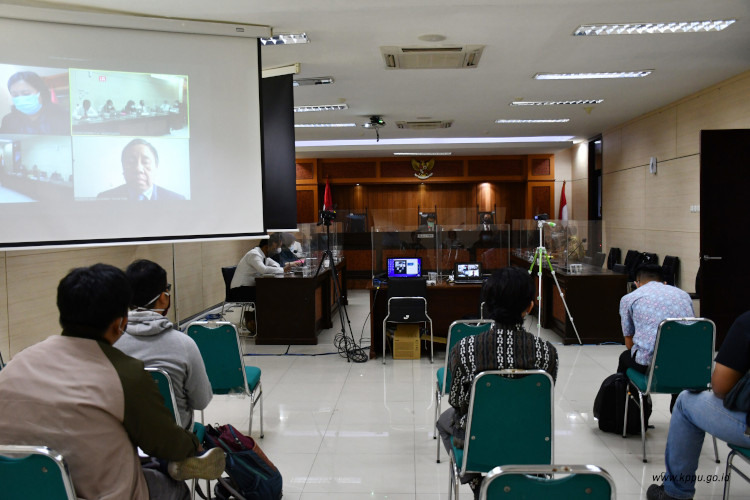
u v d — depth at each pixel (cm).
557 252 680
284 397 420
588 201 1096
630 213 889
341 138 1064
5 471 131
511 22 417
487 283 203
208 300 833
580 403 396
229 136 385
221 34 381
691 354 290
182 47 372
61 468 128
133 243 355
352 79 586
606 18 409
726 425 211
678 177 727
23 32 329
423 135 1035
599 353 533
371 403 404
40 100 332
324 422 367
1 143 322
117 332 150
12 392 134
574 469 131
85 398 133
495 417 198
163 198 364
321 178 1296
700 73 579
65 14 338
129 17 354
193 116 374
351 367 503
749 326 197
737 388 200
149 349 210
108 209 348
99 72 348
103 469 135
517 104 738
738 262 539
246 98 389
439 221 1262
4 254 407
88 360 139
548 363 196
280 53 489
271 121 452
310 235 749
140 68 360
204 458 162
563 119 871
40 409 133
